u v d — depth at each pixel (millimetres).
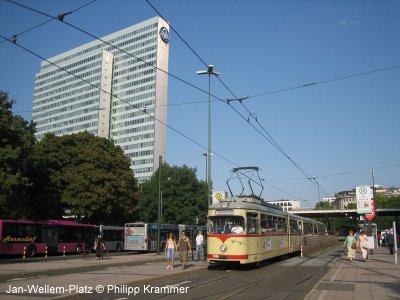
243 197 24812
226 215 22812
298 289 14898
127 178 51906
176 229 48281
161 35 153500
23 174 40125
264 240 24844
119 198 50031
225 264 25766
